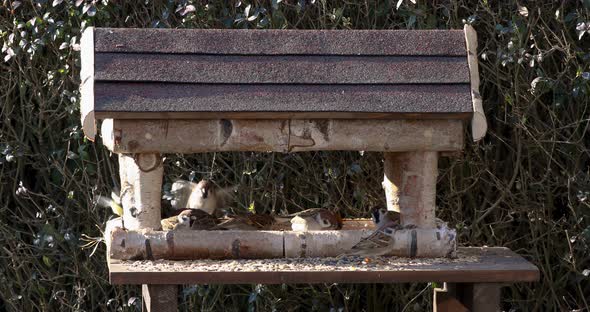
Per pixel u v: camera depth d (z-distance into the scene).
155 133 5.00
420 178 5.35
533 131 7.01
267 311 7.45
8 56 7.02
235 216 5.88
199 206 6.20
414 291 7.44
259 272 4.75
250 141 5.09
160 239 5.07
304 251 5.18
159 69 5.06
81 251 7.53
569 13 6.91
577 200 7.07
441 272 4.86
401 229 5.25
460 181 7.18
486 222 7.29
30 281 7.54
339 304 7.56
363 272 4.81
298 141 5.12
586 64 6.83
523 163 7.16
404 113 5.06
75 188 7.43
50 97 7.27
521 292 7.38
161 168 5.23
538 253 7.23
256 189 7.24
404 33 5.44
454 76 5.24
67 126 7.38
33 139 7.41
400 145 5.20
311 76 5.16
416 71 5.25
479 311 5.02
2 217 7.49
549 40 6.89
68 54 7.12
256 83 5.09
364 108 5.03
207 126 5.04
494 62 7.00
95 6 6.82
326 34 5.39
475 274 4.89
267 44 5.29
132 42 5.17
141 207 5.22
